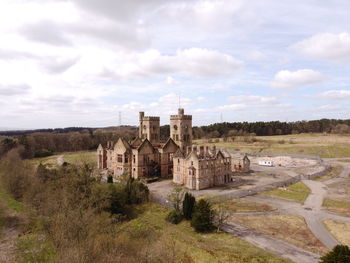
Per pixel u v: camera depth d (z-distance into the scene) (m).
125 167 109.81
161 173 113.69
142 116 129.38
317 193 92.00
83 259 37.62
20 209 78.25
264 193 91.31
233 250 49.03
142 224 63.69
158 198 80.62
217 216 65.31
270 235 56.56
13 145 180.00
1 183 104.25
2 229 65.00
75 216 49.00
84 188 70.44
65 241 42.59
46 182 88.88
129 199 76.56
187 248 49.88
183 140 122.06
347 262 36.34
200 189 95.12
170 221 65.25
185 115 122.38
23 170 96.50
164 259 44.94
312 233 57.66
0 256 50.66
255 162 165.88
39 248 50.28
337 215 69.06
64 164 123.62
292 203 79.56
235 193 88.81
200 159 96.06
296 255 47.59
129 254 45.56
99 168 132.12
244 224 62.62
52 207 63.41
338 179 117.38
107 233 52.91
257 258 45.72
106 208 67.44
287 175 124.19
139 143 116.50
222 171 105.00
